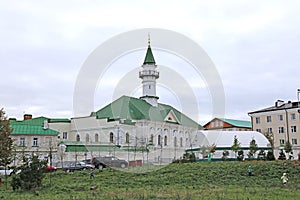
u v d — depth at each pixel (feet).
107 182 101.35
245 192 77.25
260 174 115.55
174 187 89.97
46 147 182.91
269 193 75.20
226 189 84.02
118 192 78.48
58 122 203.31
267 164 131.64
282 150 190.08
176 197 68.49
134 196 70.64
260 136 203.21
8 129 119.55
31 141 183.93
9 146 116.88
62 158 162.91
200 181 102.68
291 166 126.21
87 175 117.60
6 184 97.50
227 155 180.75
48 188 90.02
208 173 115.85
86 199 67.87
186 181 102.53
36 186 89.35
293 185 94.32
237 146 178.40
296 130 240.73
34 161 92.84
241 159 173.37
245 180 104.94
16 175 94.84
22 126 188.44
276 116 251.80
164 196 70.13
